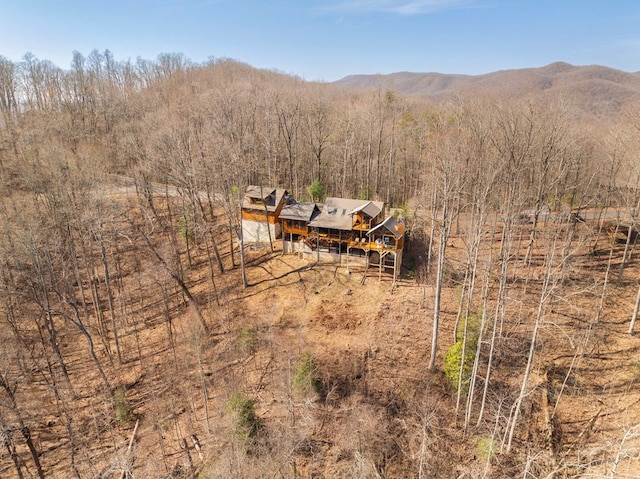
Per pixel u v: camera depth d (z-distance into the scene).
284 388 27.88
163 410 29.84
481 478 23.50
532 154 42.59
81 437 28.14
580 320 34.53
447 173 30.00
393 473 24.92
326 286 40.34
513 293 37.00
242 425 25.00
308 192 60.16
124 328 39.34
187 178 42.34
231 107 55.94
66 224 39.72
